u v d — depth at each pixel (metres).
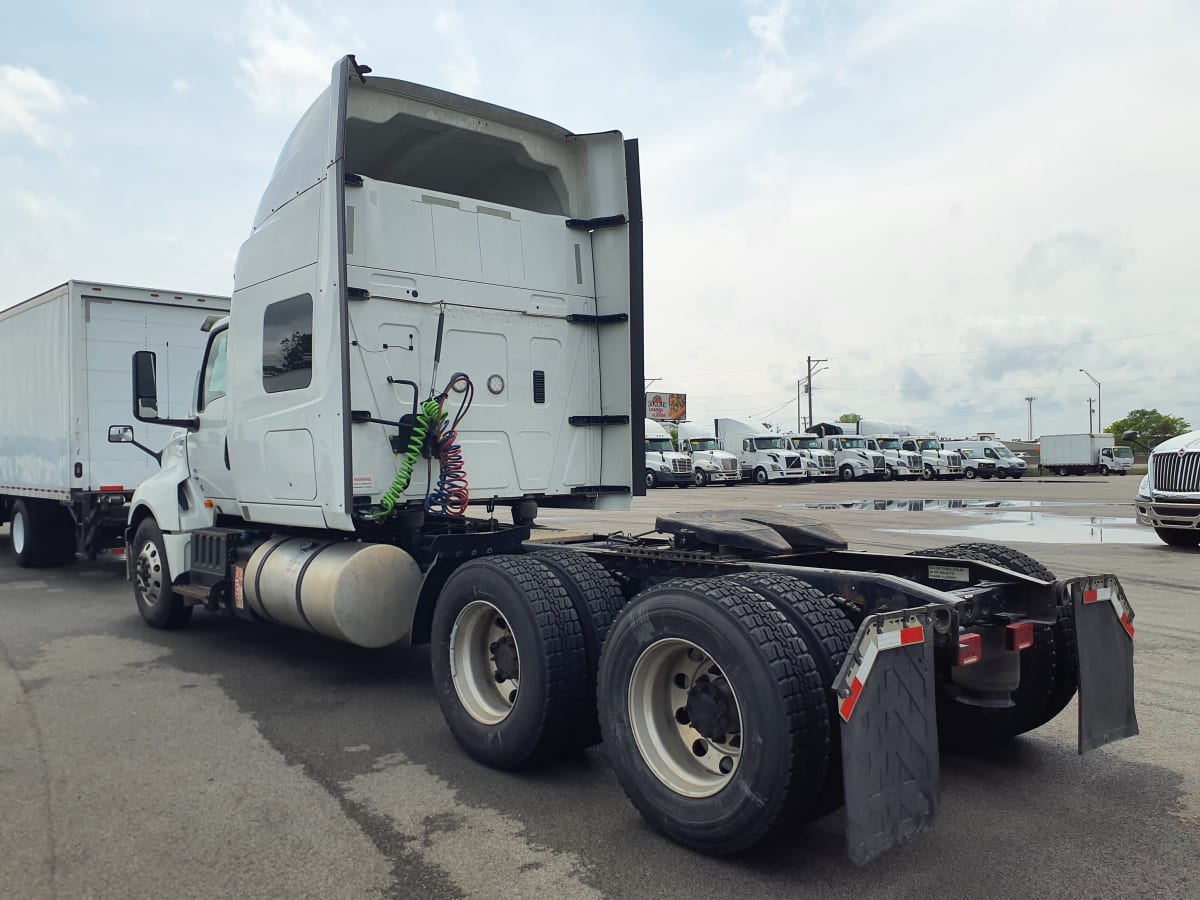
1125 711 3.79
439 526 5.53
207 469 6.86
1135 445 82.06
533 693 3.94
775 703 2.96
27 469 11.30
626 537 5.45
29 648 6.86
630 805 3.79
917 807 2.98
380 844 3.42
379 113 5.41
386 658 6.52
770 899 2.96
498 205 5.82
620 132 6.11
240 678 5.94
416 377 5.40
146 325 10.55
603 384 6.25
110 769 4.24
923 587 3.33
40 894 3.04
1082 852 3.28
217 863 3.27
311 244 5.30
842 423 54.84
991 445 48.41
